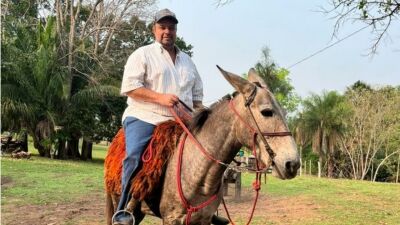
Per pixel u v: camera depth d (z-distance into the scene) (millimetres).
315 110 39375
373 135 40938
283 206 11945
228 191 14758
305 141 40125
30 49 27281
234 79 4012
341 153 41844
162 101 4414
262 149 3881
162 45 4723
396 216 10742
